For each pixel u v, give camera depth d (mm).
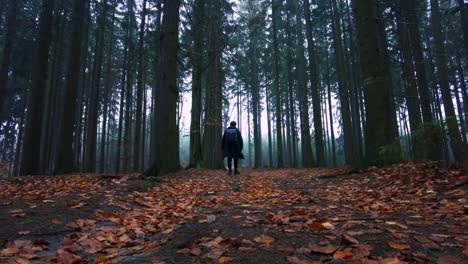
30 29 17625
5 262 2309
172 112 8914
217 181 7812
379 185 5004
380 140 6672
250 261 2002
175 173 8742
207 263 2059
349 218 2910
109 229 3365
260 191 5973
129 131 17594
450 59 21031
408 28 11641
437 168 4945
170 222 3568
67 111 10555
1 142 28031
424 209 3129
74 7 11148
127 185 5863
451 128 4789
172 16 9062
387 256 1923
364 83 7012
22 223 3219
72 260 2422
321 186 5965
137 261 2254
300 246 2191
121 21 20203
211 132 20141
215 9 16141
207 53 15570
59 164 10266
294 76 27500
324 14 20875
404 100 19031
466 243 2049
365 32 7066
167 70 8945
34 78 10688
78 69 10969
